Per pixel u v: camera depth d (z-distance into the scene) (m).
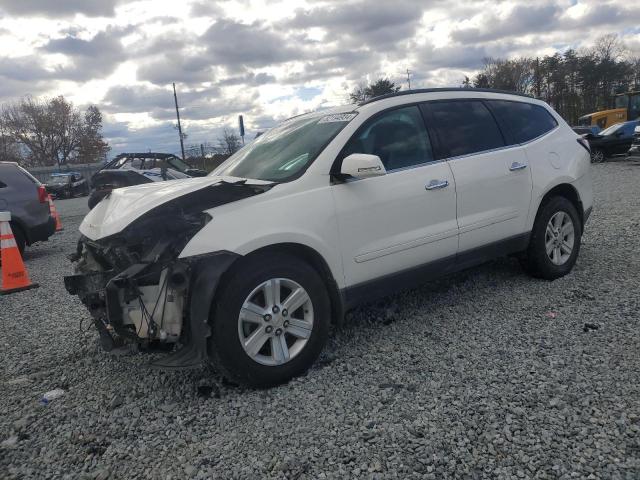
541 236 4.88
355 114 4.01
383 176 3.89
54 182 35.72
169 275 3.13
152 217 3.28
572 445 2.50
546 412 2.80
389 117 4.12
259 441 2.76
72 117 74.06
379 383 3.29
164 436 2.89
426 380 3.28
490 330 3.99
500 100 4.95
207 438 2.84
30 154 72.88
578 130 25.80
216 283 3.07
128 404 3.29
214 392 3.33
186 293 3.09
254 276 3.21
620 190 11.44
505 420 2.76
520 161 4.71
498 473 2.36
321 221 3.53
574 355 3.44
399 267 3.96
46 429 3.06
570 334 3.78
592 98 66.12
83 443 2.89
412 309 4.59
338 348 3.90
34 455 2.80
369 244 3.78
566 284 4.89
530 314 4.24
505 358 3.49
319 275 3.62
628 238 6.49
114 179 13.31
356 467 2.48
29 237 9.27
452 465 2.44
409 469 2.44
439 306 4.61
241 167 4.29
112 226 3.35
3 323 5.24
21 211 9.16
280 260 3.33
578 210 5.30
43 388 3.63
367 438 2.70
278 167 3.90
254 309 3.23
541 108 5.31
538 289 4.82
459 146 4.42
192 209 3.35
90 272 3.55
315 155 3.74
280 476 2.47
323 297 3.51
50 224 9.58
